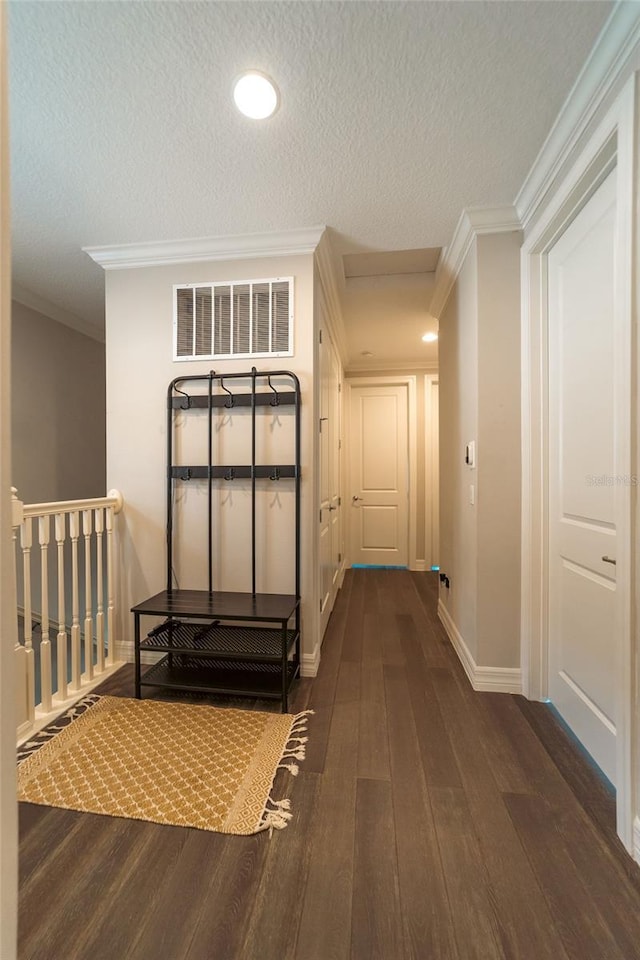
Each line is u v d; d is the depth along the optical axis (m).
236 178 1.72
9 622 0.55
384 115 1.40
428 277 2.74
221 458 2.26
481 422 1.97
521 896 1.00
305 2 1.08
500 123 1.44
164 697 1.92
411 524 4.61
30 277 2.65
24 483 3.12
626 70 1.14
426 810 1.26
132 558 2.32
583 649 1.56
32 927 0.93
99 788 1.34
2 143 0.51
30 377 3.15
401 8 1.09
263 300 2.21
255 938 0.91
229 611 1.86
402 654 2.39
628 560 1.13
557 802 1.29
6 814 0.55
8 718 0.55
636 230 1.11
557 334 1.76
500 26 1.13
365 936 0.92
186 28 1.14
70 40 1.17
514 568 1.96
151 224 2.04
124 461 2.32
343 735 1.62
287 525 2.20
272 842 1.15
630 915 0.96
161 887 1.02
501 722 1.71
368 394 4.72
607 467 1.39
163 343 2.29
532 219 1.82
